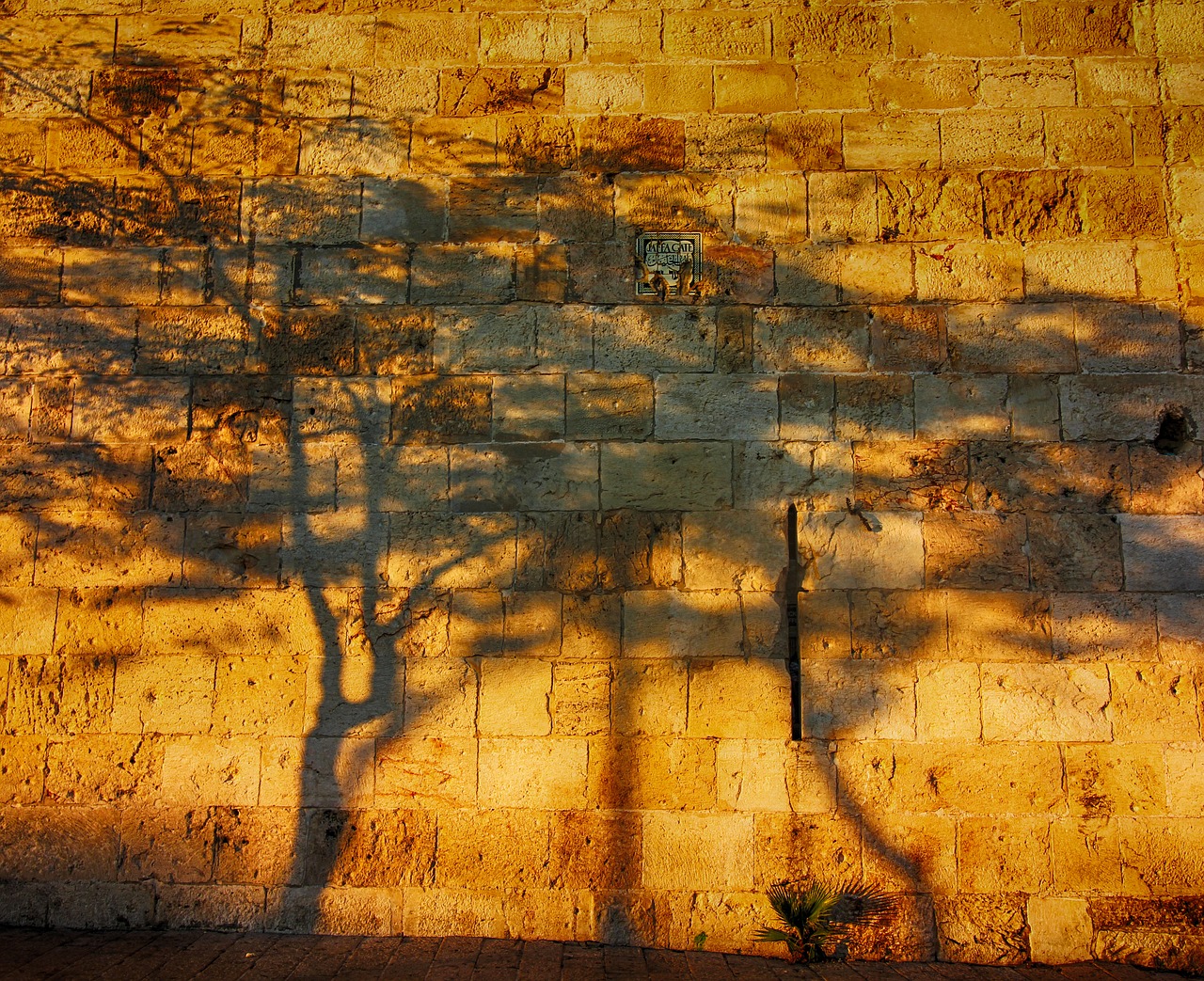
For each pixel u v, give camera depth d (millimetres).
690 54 4848
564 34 4875
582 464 4625
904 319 4668
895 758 4402
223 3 4953
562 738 4449
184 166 4863
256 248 4805
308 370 4727
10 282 4824
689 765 4422
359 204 4801
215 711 4531
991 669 4453
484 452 4645
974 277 4672
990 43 4816
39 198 4867
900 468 4590
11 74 4957
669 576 4543
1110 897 4285
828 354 4660
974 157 4742
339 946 4211
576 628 4520
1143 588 4480
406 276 4762
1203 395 4574
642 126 4805
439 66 4879
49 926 4406
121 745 4523
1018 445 4586
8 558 4660
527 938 4328
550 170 4793
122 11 4977
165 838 4461
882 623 4488
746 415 4633
